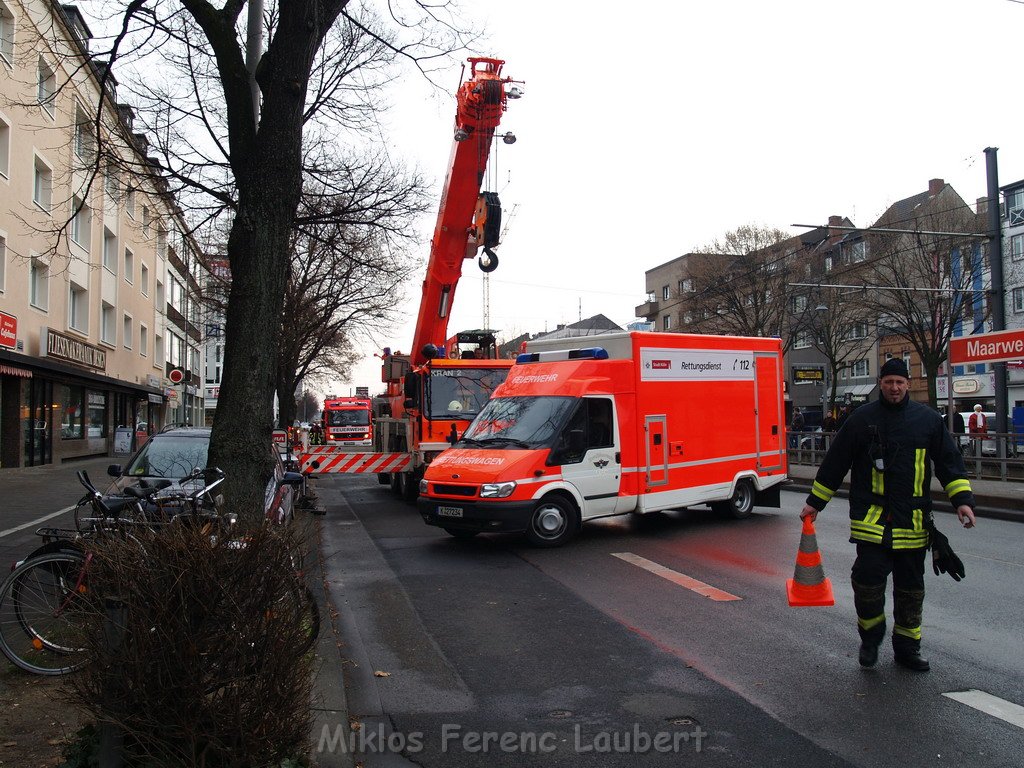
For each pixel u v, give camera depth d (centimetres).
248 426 561
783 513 1307
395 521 1256
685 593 727
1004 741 397
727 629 605
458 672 512
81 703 299
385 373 1758
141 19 679
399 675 506
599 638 585
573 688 480
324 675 470
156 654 291
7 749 361
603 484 1017
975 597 702
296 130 591
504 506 934
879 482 496
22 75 1970
